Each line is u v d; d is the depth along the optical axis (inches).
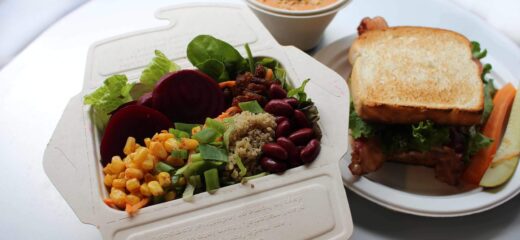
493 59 21.8
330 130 15.2
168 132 15.6
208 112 16.7
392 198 16.9
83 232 16.5
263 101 16.2
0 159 18.4
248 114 15.2
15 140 18.9
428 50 21.5
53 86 20.7
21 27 24.1
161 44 17.9
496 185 17.7
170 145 14.6
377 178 18.8
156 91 16.0
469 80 20.1
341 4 21.0
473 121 18.8
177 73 16.1
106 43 17.8
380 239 16.7
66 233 16.5
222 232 13.0
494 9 25.5
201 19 18.8
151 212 13.2
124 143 15.4
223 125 14.9
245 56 17.5
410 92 19.6
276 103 15.2
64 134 15.1
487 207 16.9
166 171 14.3
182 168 14.3
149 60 17.3
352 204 17.7
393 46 21.7
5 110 19.9
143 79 16.6
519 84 20.1
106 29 22.9
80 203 13.5
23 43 23.5
